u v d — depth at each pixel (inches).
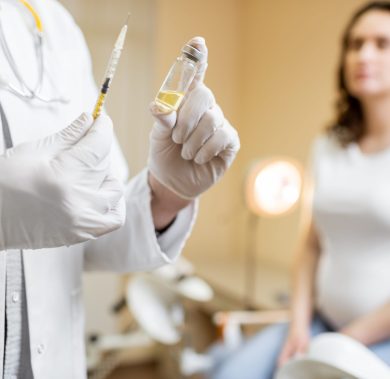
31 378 26.7
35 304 25.9
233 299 82.1
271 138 117.0
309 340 49.0
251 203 66.4
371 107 52.4
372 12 52.5
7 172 19.9
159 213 31.4
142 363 118.5
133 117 114.7
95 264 34.0
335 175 53.4
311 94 103.3
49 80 29.8
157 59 117.8
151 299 76.2
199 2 124.1
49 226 20.9
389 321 42.6
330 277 51.8
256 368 48.3
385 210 47.3
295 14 109.3
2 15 28.3
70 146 21.7
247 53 128.5
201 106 24.1
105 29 110.5
